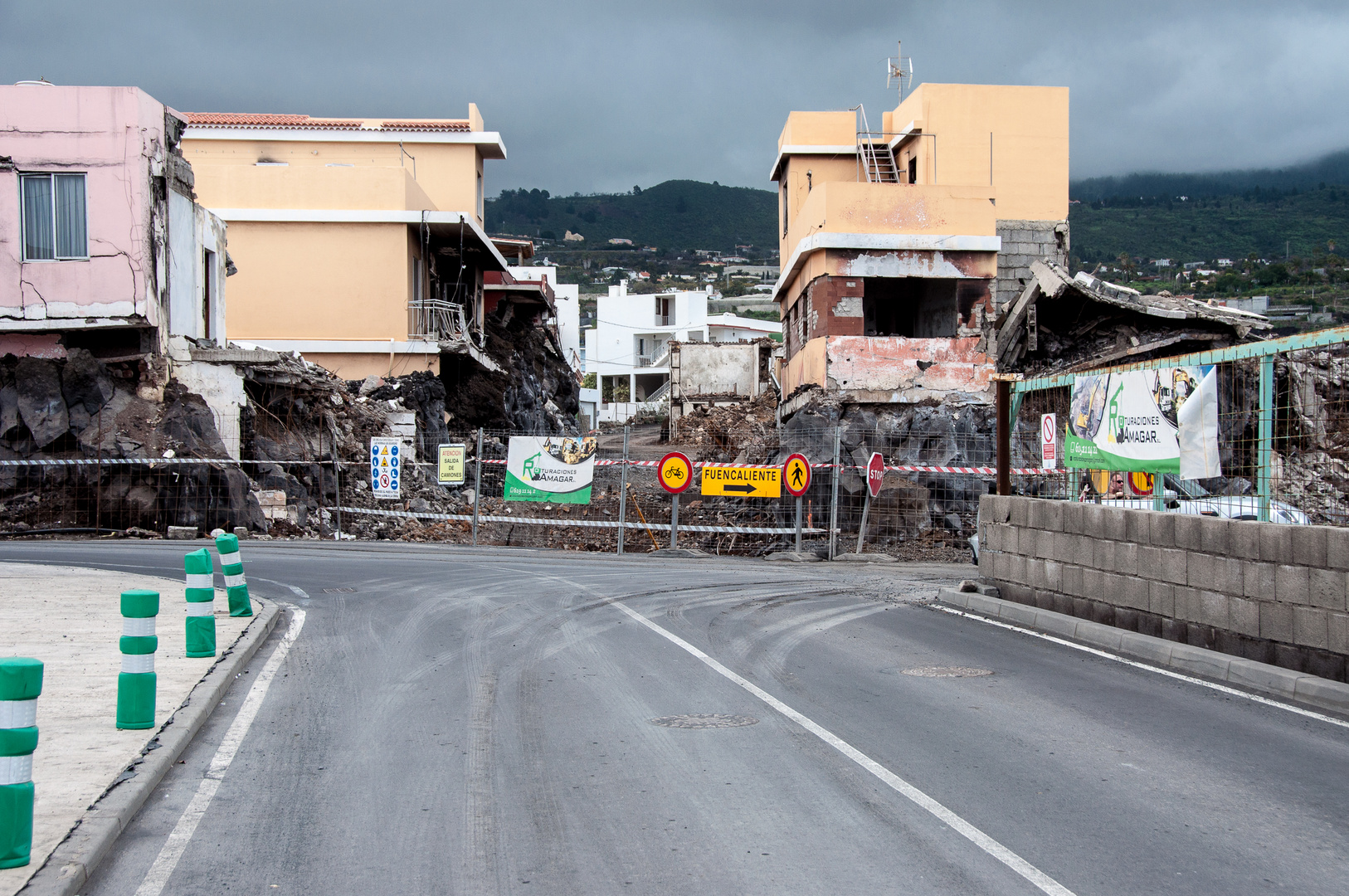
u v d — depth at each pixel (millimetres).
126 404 22938
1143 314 27031
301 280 33719
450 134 42156
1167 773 6004
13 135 23234
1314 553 8016
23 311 23188
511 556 19047
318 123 42281
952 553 20844
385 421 31219
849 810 5371
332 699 7801
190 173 25641
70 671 8141
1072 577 11188
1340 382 10578
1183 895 4328
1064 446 12164
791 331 36938
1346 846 4887
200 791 5711
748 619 11562
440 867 4668
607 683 8297
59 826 4898
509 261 65875
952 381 28953
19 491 22156
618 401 89875
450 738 6746
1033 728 6977
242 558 17500
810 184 35906
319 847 4914
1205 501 9867
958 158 32219
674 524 20484
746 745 6551
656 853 4805
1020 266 31828
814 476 23656
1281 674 8070
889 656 9516
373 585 14070
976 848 4848
